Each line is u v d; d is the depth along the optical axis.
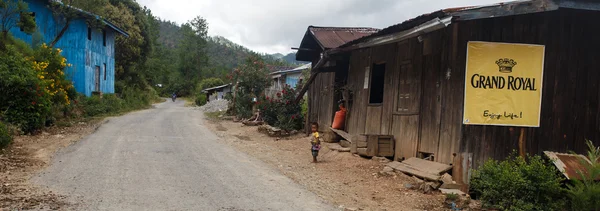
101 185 6.36
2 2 16.17
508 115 7.16
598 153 6.80
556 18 7.20
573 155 6.89
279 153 10.48
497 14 6.32
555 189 6.05
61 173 7.13
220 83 63.25
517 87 7.17
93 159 8.59
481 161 7.11
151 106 36.06
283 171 8.14
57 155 8.94
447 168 7.08
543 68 7.21
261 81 22.34
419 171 7.34
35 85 12.24
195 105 44.56
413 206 6.01
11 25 17.08
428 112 7.99
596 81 7.35
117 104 24.89
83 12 22.08
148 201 5.56
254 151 10.73
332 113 12.84
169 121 19.11
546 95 7.23
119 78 39.09
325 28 14.63
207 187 6.52
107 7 34.56
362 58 11.05
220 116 23.09
